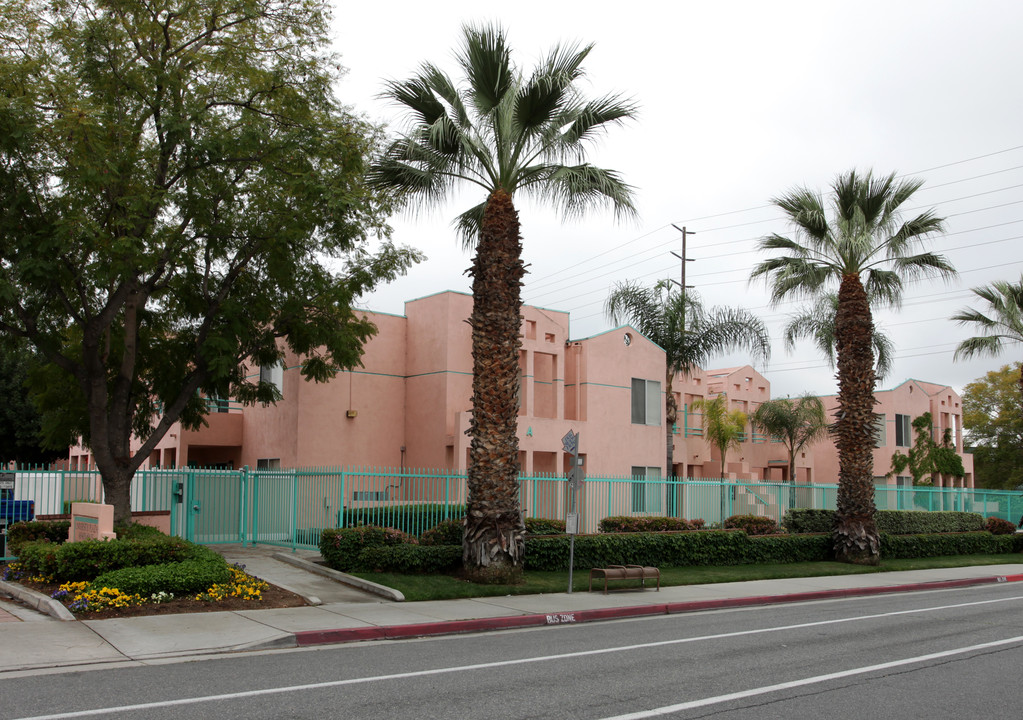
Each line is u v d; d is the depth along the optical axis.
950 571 23.91
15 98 13.52
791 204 24.06
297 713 7.02
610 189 16.66
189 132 15.20
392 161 17.09
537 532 19.61
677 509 25.34
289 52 16.41
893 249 23.70
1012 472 58.81
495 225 16.44
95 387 15.66
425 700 7.58
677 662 9.73
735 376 42.34
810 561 23.53
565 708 7.37
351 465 25.80
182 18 15.64
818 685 8.50
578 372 29.38
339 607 13.24
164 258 15.57
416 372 27.17
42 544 14.23
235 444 28.08
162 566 13.30
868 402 23.75
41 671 8.74
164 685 8.09
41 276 13.91
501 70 16.28
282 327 17.70
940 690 8.31
